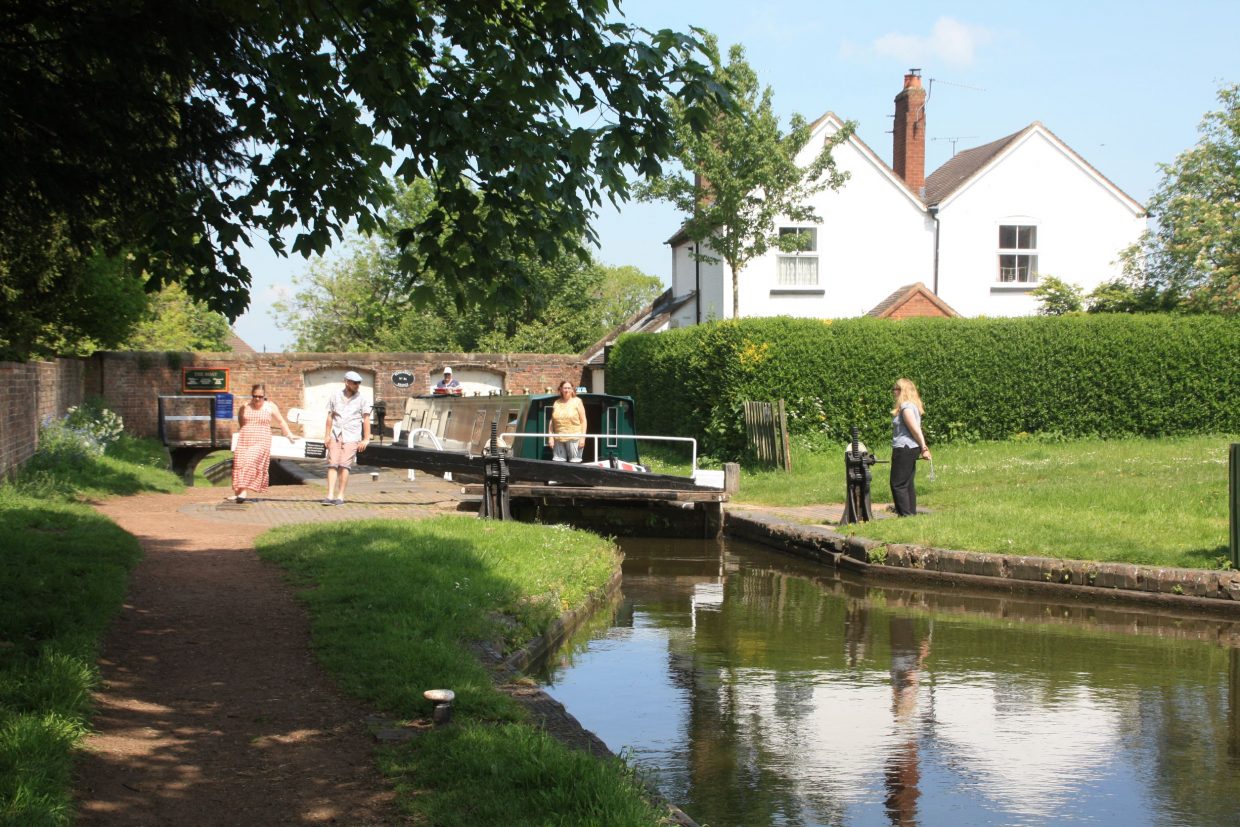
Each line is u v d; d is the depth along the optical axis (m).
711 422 23.44
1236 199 27.75
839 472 19.94
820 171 25.64
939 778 5.63
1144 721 6.68
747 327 22.55
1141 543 11.49
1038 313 28.69
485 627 7.67
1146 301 27.56
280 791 4.56
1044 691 7.42
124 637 7.15
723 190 24.84
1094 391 23.05
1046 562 11.20
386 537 11.15
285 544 10.97
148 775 4.70
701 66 6.57
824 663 8.25
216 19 6.82
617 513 17.00
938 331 22.98
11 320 21.86
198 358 32.47
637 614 10.30
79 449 17.94
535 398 18.25
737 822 5.01
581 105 6.67
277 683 6.18
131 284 24.95
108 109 7.25
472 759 4.71
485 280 7.16
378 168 7.38
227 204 7.60
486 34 6.44
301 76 6.70
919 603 10.94
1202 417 23.08
